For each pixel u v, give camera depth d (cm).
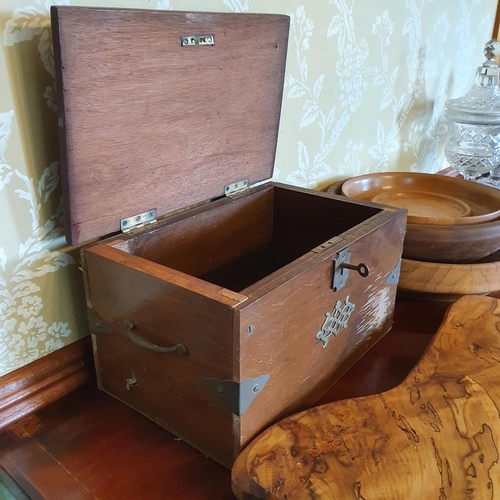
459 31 152
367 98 119
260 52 79
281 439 57
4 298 64
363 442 57
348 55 108
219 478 58
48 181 65
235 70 76
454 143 142
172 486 57
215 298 52
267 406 60
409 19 125
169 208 75
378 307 82
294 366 63
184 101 70
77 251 70
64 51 54
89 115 59
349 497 50
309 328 64
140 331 62
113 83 60
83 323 74
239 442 57
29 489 56
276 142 90
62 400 70
